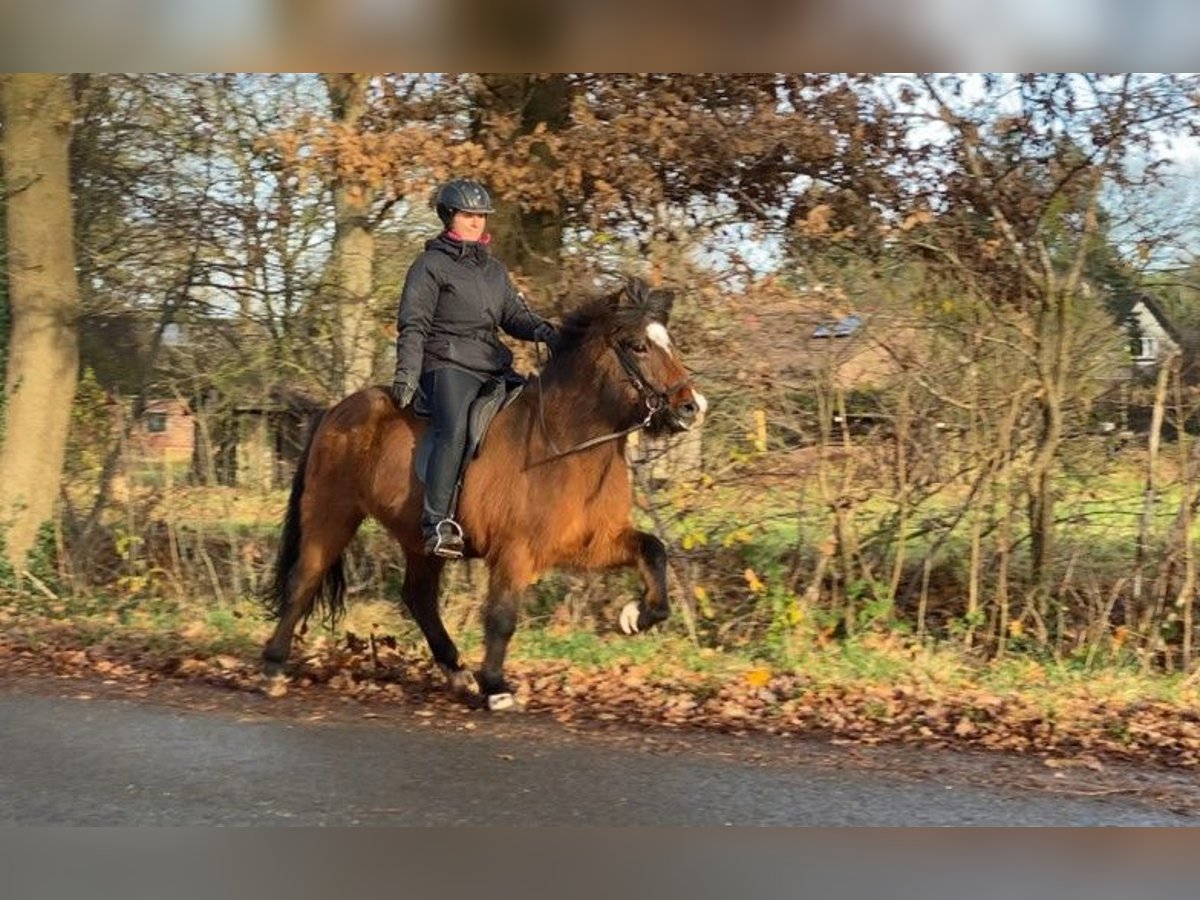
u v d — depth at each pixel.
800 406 9.35
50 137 12.16
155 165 12.59
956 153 9.62
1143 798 5.55
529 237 11.11
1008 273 9.44
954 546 9.55
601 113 10.51
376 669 8.23
